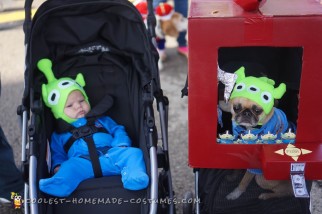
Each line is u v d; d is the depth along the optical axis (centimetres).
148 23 241
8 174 258
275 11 172
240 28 168
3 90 421
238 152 187
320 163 173
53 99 242
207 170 207
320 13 165
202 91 178
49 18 238
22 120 223
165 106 229
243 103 187
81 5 232
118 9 238
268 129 189
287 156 177
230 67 206
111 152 228
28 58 221
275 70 211
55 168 229
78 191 209
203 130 184
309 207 210
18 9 606
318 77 173
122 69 252
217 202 207
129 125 255
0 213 273
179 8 436
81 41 248
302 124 181
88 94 259
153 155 205
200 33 170
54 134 247
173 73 439
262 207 206
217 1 193
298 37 167
